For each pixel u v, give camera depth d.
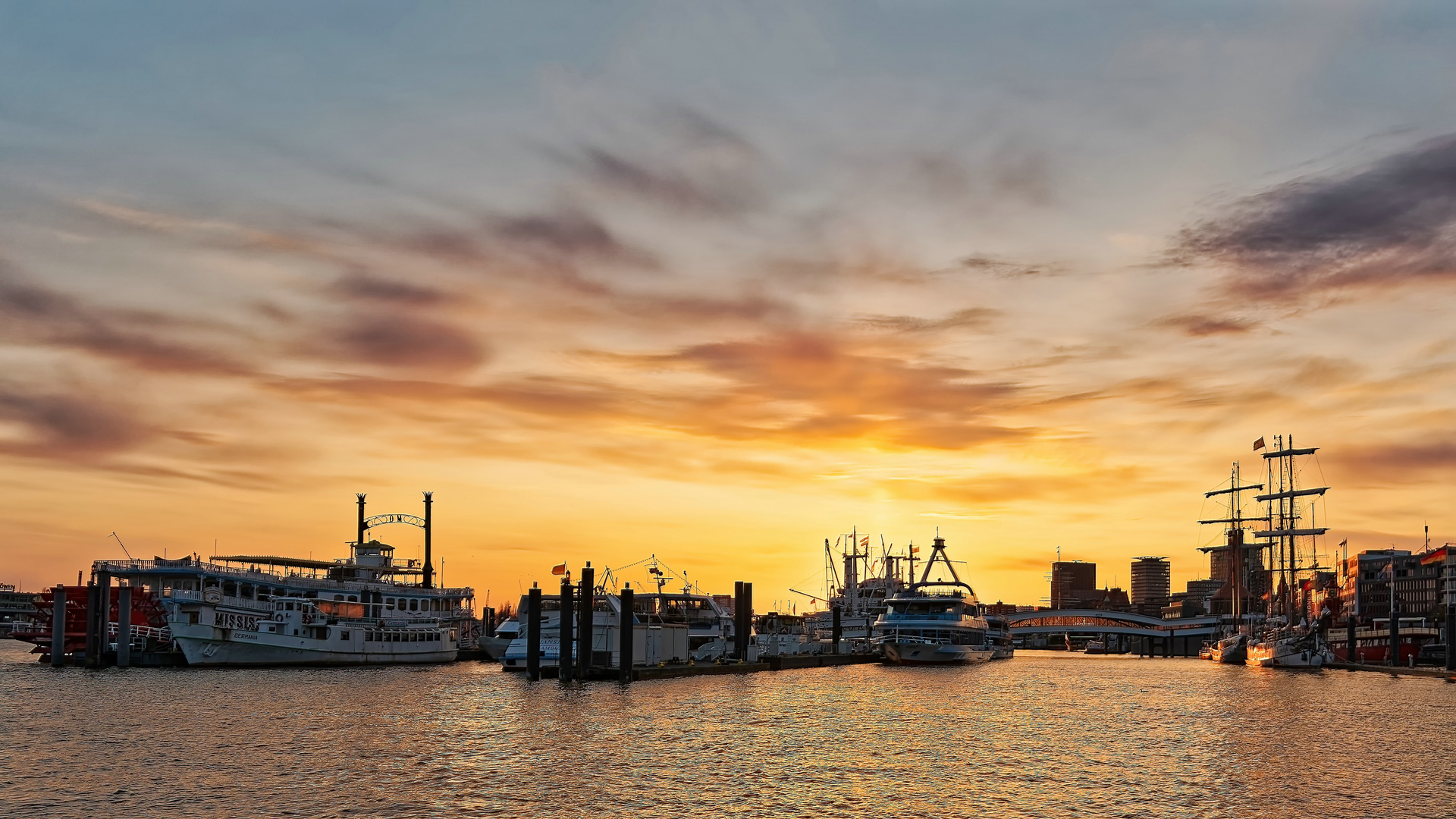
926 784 73.50
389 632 176.75
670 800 67.56
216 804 65.19
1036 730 102.62
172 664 161.38
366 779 72.44
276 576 169.00
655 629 169.25
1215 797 70.25
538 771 75.75
